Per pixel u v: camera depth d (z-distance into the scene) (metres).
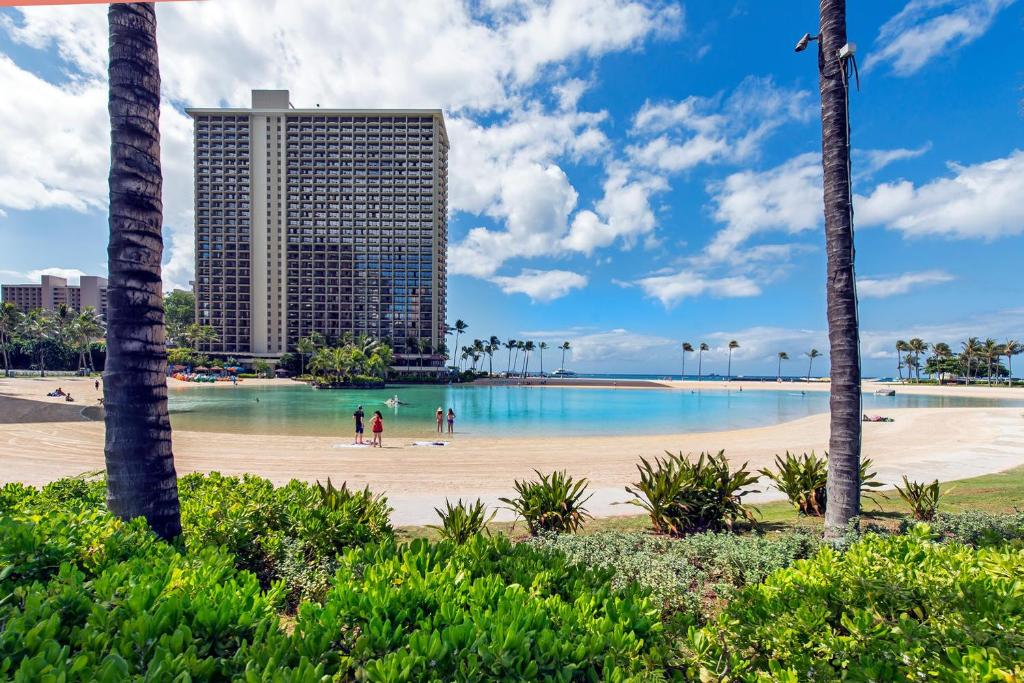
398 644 2.11
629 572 3.95
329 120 127.25
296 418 33.28
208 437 20.28
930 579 2.91
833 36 6.01
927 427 26.02
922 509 7.27
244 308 125.38
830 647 2.30
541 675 1.96
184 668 1.82
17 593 2.37
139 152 4.14
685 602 3.41
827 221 6.05
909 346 131.88
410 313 128.12
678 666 2.36
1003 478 11.21
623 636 2.15
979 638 2.28
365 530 4.87
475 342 140.38
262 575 4.29
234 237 125.25
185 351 105.50
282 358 111.94
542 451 17.69
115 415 4.04
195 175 124.94
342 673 1.99
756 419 37.22
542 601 2.42
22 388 50.91
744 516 7.16
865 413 36.75
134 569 2.73
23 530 2.88
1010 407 47.72
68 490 5.55
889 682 2.07
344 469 13.30
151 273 4.20
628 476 12.61
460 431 27.78
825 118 6.10
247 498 5.32
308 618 2.25
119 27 4.10
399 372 116.12
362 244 127.19
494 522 7.93
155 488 4.11
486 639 2.04
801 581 2.97
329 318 126.06
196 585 2.48
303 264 126.25
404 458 15.52
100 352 101.00
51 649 1.84
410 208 128.12
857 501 5.68
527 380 130.00
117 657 1.80
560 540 5.14
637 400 64.44
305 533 4.63
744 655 2.42
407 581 2.58
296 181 126.50
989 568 3.18
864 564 3.16
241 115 125.31
